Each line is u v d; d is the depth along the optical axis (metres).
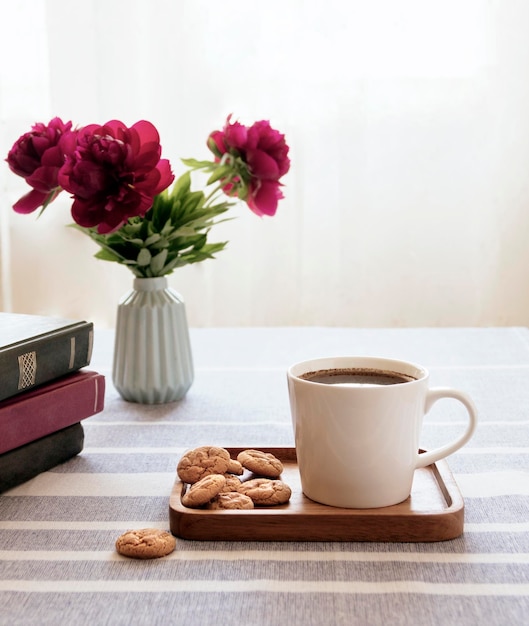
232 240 2.49
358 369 1.04
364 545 0.94
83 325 1.16
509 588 0.88
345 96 2.39
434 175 2.45
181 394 1.32
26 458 1.07
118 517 0.99
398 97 2.41
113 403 1.32
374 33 2.38
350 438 0.95
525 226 2.46
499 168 2.43
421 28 2.38
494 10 2.36
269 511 0.95
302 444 0.98
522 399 1.30
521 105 2.39
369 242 2.49
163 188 1.19
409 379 1.01
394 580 0.89
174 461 1.12
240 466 1.04
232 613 0.85
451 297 2.51
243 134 1.20
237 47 2.40
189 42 2.40
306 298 2.52
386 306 2.53
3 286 2.56
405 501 0.98
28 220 2.52
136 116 2.43
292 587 0.88
